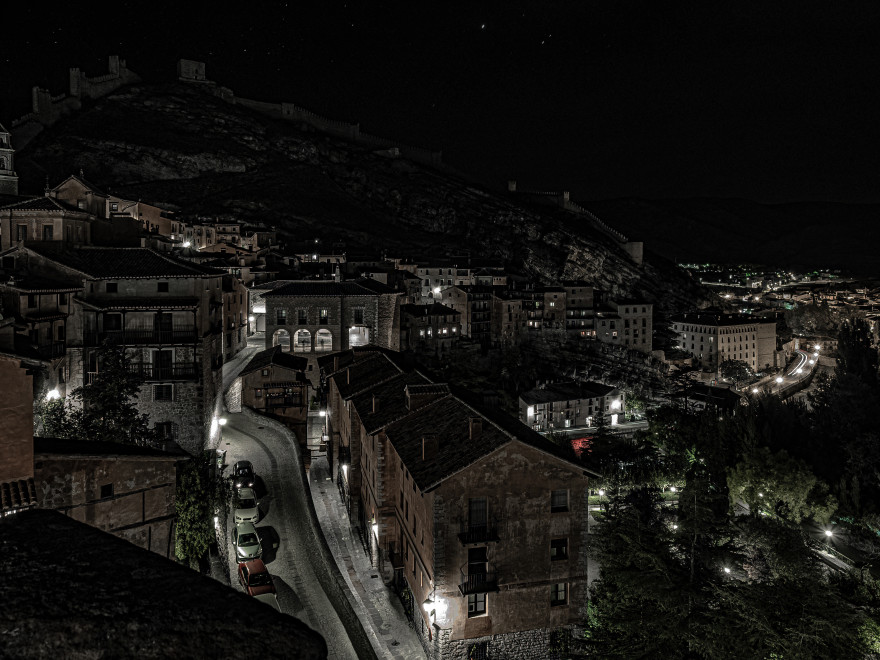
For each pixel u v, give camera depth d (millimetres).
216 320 61750
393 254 167625
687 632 34875
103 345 49406
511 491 35156
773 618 34781
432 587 34281
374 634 37656
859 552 64188
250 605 5973
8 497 17797
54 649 5211
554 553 36375
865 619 35531
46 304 48094
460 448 35781
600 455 86875
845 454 81500
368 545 45406
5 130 101250
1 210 54250
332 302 85438
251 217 179125
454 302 150375
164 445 44969
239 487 48281
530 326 157625
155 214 105625
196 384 53125
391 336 89625
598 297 190000
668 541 40531
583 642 35969
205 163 196875
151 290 53438
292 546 44531
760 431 83500
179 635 5375
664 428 89188
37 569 6328
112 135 188875
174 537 30234
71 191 67188
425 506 35844
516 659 35844
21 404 18328
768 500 64125
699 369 172500
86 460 26578
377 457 42531
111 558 6742
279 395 66312
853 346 103375
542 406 113000
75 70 198250
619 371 156000
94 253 55750
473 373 118500
